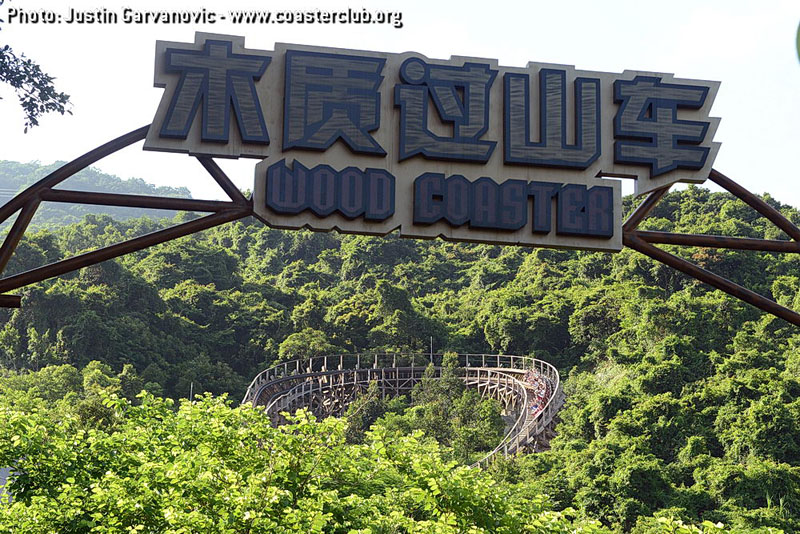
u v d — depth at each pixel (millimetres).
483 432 55844
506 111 8031
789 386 54969
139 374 83000
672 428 54281
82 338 82375
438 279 125250
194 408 15445
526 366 83688
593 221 8055
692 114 8359
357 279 125938
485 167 8016
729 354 70000
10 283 7047
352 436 61219
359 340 97312
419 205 7820
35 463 14781
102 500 13195
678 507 41469
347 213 7703
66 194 7215
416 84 7945
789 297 79812
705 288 89438
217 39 7723
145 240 7375
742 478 44875
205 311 102375
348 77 7836
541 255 112750
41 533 13109
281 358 93312
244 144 7684
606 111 8250
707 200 110875
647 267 96938
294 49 7812
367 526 12727
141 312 92375
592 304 91562
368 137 7789
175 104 7559
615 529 41156
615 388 65875
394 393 77000
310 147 7691
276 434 14055
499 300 100375
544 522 12625
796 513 43188
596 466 45500
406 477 14141
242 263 137500
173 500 12484
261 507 11984
